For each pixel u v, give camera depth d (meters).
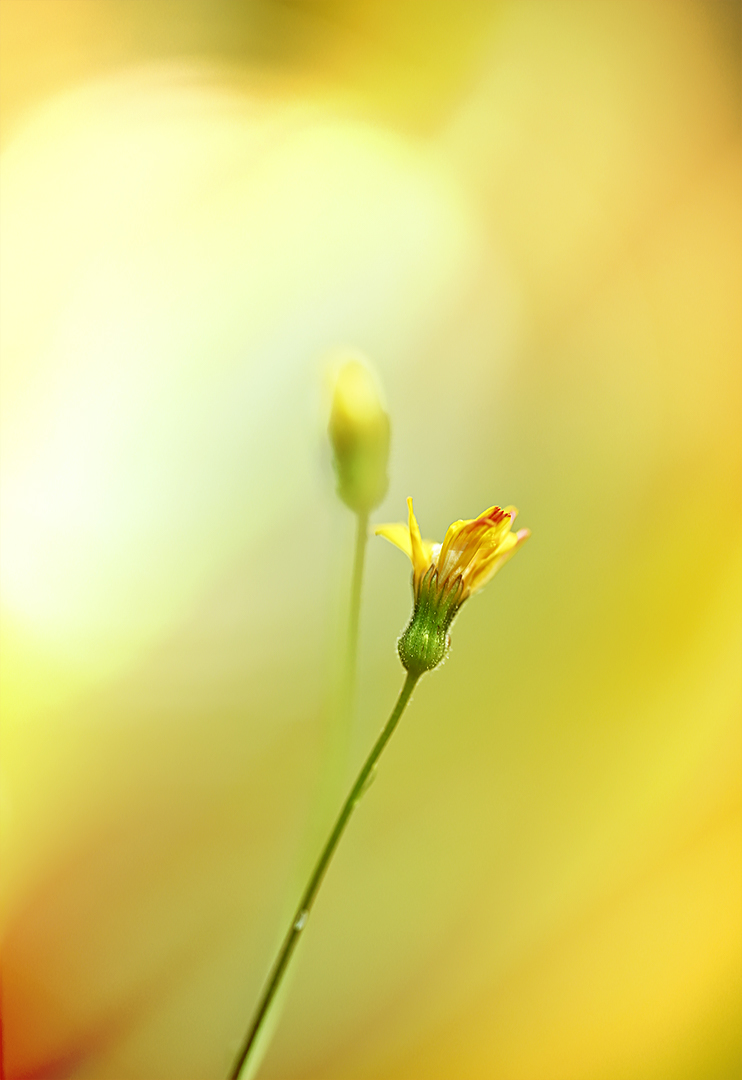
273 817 0.43
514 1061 0.38
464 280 0.51
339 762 0.33
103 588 0.45
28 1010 0.37
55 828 0.40
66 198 0.46
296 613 0.46
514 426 0.50
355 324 0.50
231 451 0.47
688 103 0.50
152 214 0.48
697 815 0.42
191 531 0.47
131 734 0.43
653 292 0.50
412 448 0.49
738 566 0.45
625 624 0.45
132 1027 0.38
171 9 0.46
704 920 0.40
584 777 0.43
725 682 0.44
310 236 0.50
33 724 0.42
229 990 0.39
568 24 0.50
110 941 0.39
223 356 0.49
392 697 0.43
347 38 0.49
